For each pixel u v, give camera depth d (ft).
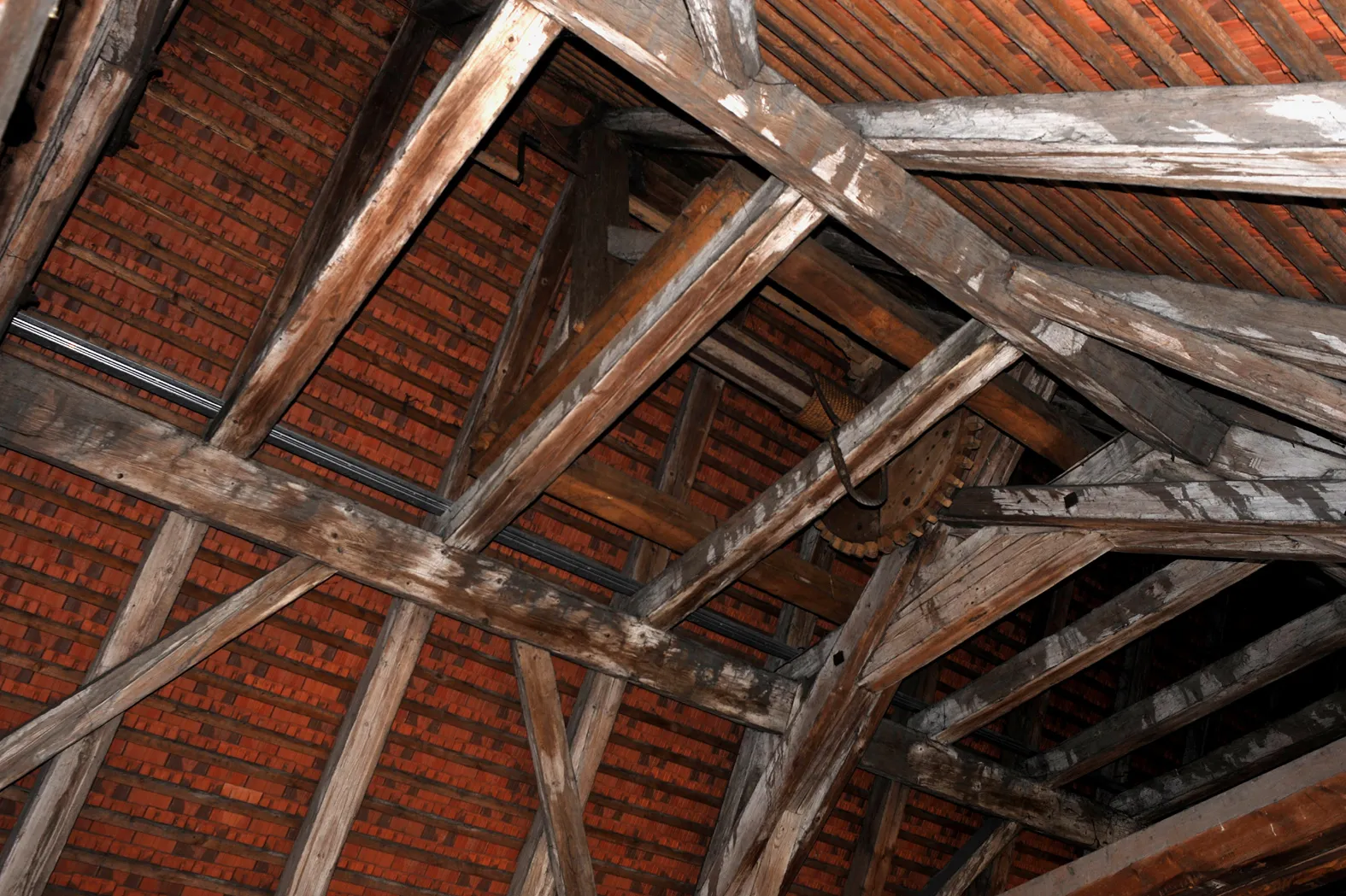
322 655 13.85
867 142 9.34
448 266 14.53
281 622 13.58
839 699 15.46
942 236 9.93
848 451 12.59
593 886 14.19
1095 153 7.62
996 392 12.39
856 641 15.33
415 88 14.29
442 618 14.65
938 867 19.61
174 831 12.99
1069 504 12.85
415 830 14.61
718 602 16.80
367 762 13.61
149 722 12.84
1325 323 8.85
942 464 13.52
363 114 13.79
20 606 12.10
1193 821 11.79
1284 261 9.81
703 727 16.81
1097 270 10.49
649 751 16.33
